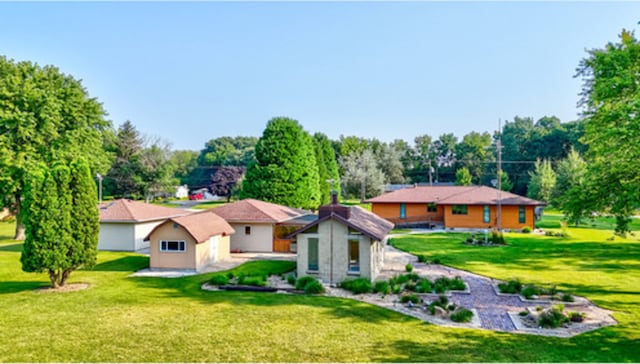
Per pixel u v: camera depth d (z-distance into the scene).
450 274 20.78
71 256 17.56
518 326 12.83
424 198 43.19
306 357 10.06
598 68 17.38
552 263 23.25
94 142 35.19
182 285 18.59
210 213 27.23
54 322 12.76
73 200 17.80
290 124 40.94
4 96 29.22
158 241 22.41
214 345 10.84
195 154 122.62
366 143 86.88
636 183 15.83
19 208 32.78
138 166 65.31
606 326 12.75
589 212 17.47
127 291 17.28
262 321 12.96
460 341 11.34
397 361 9.83
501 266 22.58
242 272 21.50
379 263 21.92
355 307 14.84
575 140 68.44
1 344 10.81
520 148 83.19
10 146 29.31
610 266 22.20
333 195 21.92
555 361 9.85
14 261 23.61
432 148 97.94
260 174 40.12
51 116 30.97
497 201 39.06
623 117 15.23
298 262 20.05
